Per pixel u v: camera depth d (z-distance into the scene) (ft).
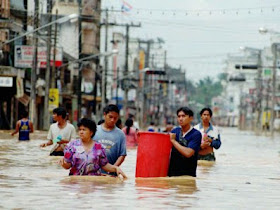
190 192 52.49
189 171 63.21
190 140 62.64
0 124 237.25
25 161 82.89
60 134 87.30
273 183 64.23
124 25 323.98
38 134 182.60
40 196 47.37
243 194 53.21
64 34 339.16
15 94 235.61
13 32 240.12
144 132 61.26
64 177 60.70
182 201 47.11
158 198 48.01
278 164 95.35
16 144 123.44
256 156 120.88
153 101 578.66
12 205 43.11
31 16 250.57
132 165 81.97
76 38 340.18
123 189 52.21
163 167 61.98
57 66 263.29
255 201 49.03
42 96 287.69
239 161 100.27
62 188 51.98
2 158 87.81
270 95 511.81
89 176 58.90
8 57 234.99
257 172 79.00
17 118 258.98
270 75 499.51
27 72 263.08
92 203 44.52
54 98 248.32
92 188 52.21
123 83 434.71
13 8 238.68
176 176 62.85
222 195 51.80
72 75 334.65
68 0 337.52
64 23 338.34
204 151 89.81
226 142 213.66
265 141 233.55
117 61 437.99
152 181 58.44
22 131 135.44
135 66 496.23
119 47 478.18
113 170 59.41
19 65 220.23
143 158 61.52
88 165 59.00
